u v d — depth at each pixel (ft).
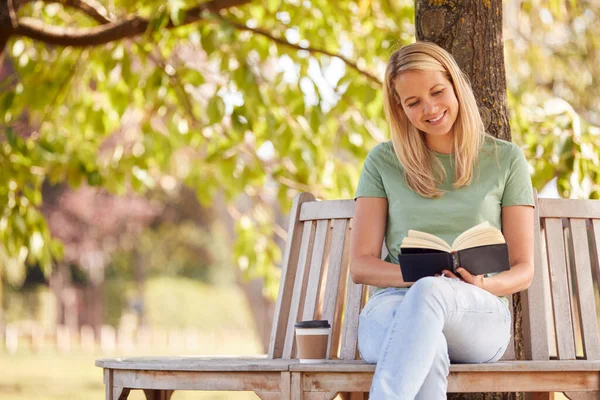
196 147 25.96
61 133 23.90
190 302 121.70
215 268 128.26
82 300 112.88
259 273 27.61
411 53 11.88
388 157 12.48
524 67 29.84
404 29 22.81
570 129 18.57
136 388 12.26
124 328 113.70
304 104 22.75
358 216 12.36
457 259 11.00
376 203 12.35
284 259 14.39
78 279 113.80
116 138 59.77
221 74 21.74
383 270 11.65
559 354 12.68
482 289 11.12
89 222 93.71
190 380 11.64
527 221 12.02
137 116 34.47
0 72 58.54
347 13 22.50
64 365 72.13
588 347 12.68
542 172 18.38
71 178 23.17
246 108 20.98
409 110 11.86
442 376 10.28
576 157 18.15
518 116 20.31
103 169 24.77
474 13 13.99
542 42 29.60
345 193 24.95
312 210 14.28
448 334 10.77
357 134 24.08
